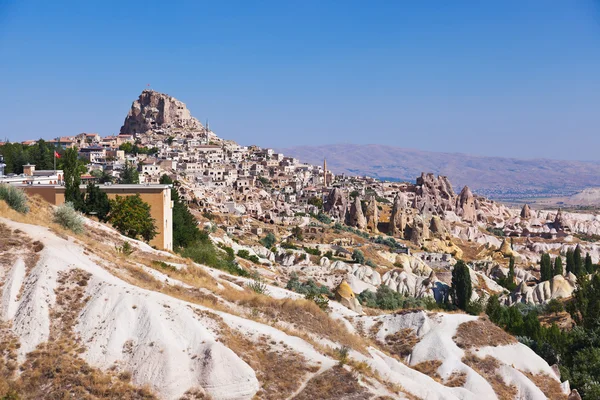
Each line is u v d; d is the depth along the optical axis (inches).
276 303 2659.9
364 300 5078.7
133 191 3946.9
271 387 2047.2
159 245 3907.5
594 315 4594.0
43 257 2271.2
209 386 1964.8
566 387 2994.6
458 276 5610.2
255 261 5629.9
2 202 2778.1
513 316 4441.4
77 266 2278.5
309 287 4643.2
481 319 3221.0
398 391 2235.5
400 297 5413.4
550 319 5172.2
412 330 3125.0
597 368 3538.4
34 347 1975.9
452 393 2613.2
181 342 2080.5
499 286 7071.9
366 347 2721.5
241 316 2482.8
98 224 3452.3
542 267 7445.9
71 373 1910.7
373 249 7445.9
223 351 2037.4
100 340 2023.9
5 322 2034.9
